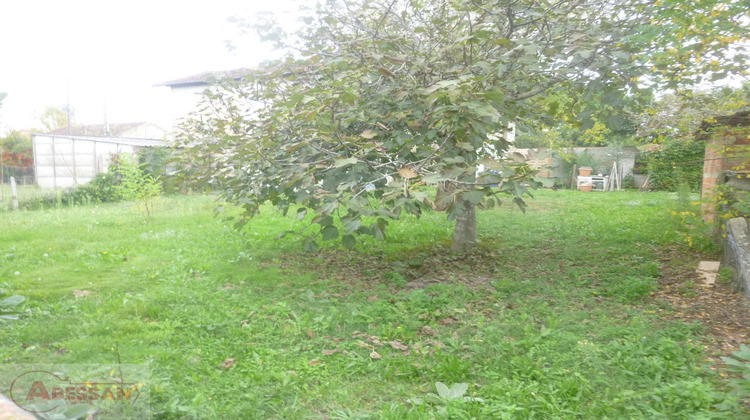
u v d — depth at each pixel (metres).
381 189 5.81
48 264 7.38
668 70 6.21
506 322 5.17
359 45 6.27
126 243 9.05
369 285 6.79
